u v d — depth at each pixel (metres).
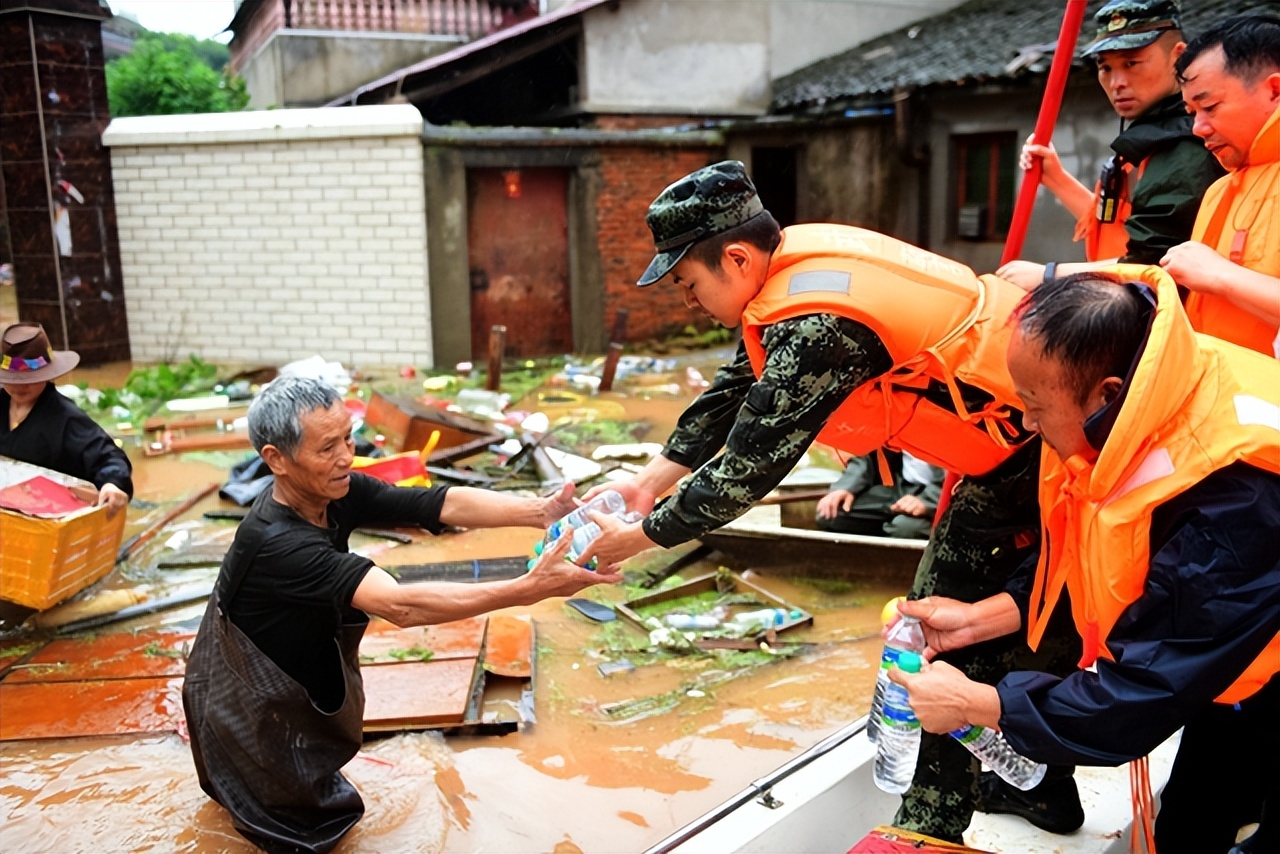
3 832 3.13
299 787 2.88
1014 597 2.49
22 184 11.07
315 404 2.72
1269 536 1.76
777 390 2.47
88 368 11.24
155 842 3.08
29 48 10.66
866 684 4.04
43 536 4.30
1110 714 1.87
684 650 4.33
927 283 2.53
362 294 10.98
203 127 10.91
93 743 3.64
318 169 10.78
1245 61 2.61
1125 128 3.77
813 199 13.02
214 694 2.85
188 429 8.12
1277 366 2.00
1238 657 1.79
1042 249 11.24
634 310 12.19
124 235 11.37
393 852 3.01
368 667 4.02
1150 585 1.85
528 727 3.72
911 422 2.61
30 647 4.38
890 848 2.40
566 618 4.68
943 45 12.90
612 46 12.91
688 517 2.59
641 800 3.29
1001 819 3.08
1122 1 3.21
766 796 3.07
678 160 12.28
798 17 13.95
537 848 3.04
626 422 8.29
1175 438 1.84
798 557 5.02
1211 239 2.86
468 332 11.20
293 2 16.31
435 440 6.78
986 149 11.71
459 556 5.47
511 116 14.26
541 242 11.66
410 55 16.89
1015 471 2.62
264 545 2.75
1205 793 2.50
